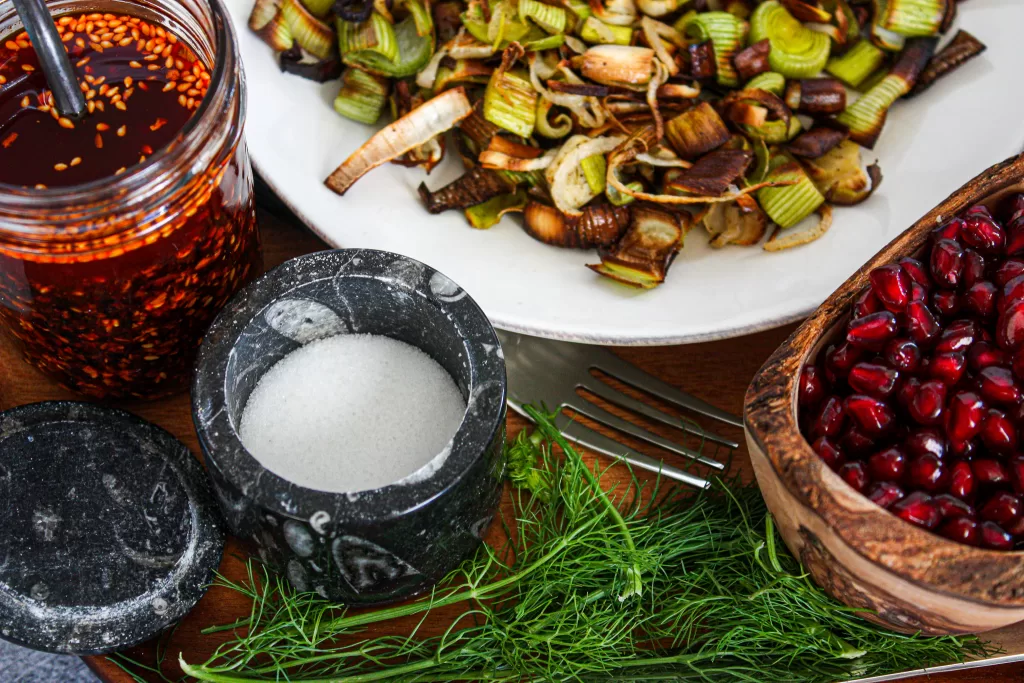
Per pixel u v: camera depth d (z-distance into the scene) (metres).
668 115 0.58
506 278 0.57
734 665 0.53
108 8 0.54
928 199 0.57
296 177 0.57
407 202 0.58
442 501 0.50
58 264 0.51
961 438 0.50
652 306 0.56
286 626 0.52
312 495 0.49
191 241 0.52
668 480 0.56
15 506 0.53
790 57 0.58
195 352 0.55
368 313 0.54
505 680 0.52
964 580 0.48
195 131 0.49
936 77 0.59
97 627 0.52
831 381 0.52
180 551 0.53
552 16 0.57
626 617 0.53
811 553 0.51
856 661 0.53
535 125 0.58
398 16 0.59
